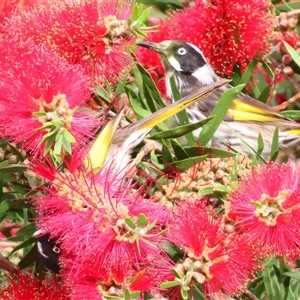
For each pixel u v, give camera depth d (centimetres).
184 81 1133
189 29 982
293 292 838
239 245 677
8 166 771
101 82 827
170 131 821
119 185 668
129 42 809
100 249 632
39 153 703
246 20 953
